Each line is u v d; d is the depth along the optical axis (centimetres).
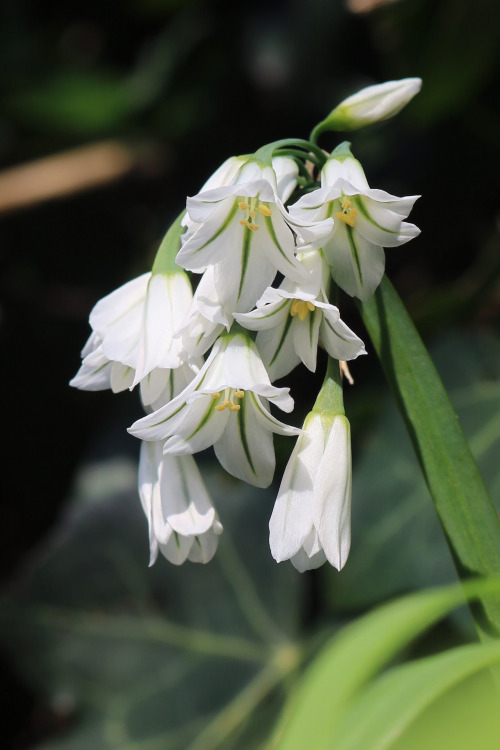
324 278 24
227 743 31
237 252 24
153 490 24
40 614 32
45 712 36
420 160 42
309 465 24
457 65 38
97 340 25
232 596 32
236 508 33
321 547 24
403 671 21
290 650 32
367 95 26
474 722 20
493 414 32
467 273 41
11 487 43
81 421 44
